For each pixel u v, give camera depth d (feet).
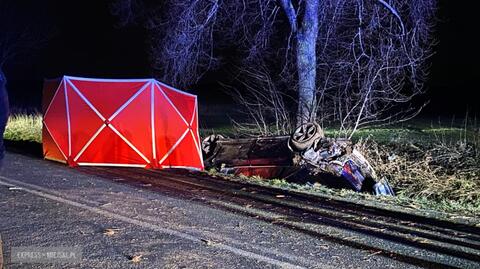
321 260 17.38
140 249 17.43
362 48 48.06
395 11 47.55
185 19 49.37
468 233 22.48
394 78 48.16
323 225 22.03
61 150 33.81
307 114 47.75
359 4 48.67
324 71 51.70
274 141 38.19
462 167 41.06
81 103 33.94
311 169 35.73
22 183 26.58
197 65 50.67
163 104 34.88
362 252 18.52
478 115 78.28
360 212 25.32
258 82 49.14
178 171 34.53
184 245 18.12
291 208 25.14
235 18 51.49
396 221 23.84
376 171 40.09
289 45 50.85
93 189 26.21
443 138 50.16
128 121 33.86
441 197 35.88
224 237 19.34
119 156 33.81
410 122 68.54
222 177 33.96
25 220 19.95
